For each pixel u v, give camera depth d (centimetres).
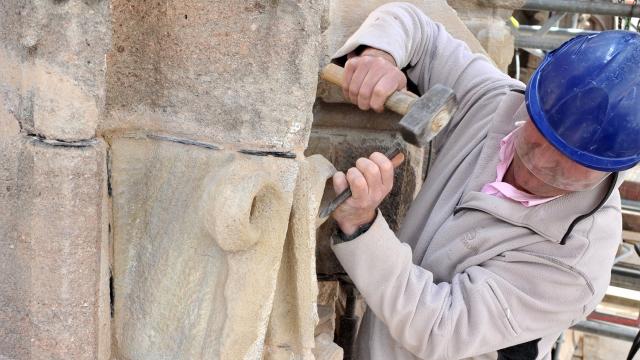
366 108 114
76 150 75
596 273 118
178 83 85
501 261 119
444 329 112
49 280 78
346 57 131
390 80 109
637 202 282
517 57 320
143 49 85
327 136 146
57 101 73
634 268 286
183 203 85
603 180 114
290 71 79
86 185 77
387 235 110
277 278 88
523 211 117
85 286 80
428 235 132
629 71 104
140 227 89
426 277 117
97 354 85
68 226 77
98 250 81
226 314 79
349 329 158
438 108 92
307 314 89
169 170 87
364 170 102
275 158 82
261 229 79
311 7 79
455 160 137
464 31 163
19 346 83
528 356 121
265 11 78
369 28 129
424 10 157
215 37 81
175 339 85
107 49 75
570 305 117
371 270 110
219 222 74
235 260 78
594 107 103
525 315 116
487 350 117
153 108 88
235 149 82
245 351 81
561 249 116
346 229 109
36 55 72
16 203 78
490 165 127
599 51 106
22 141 76
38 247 77
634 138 104
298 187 85
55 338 80
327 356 112
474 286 115
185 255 84
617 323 318
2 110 79
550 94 108
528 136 113
